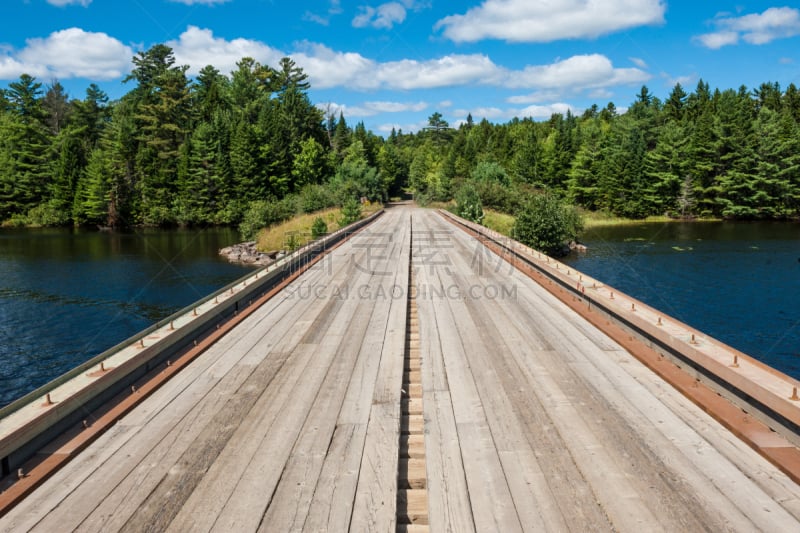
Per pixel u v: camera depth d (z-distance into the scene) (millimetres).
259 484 3139
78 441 3539
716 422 3852
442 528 2762
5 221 52906
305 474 3244
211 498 3004
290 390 4598
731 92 56156
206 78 73375
